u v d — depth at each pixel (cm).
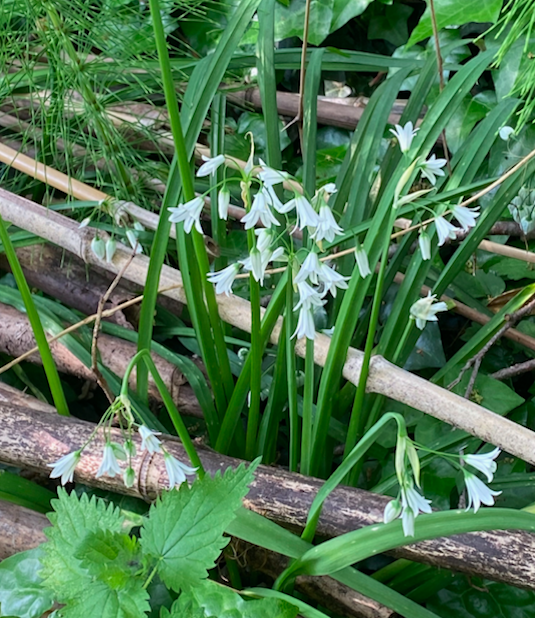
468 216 24
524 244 48
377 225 29
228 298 36
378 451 38
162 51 23
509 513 25
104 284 44
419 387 31
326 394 32
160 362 40
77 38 43
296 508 31
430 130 33
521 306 38
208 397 37
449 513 25
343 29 60
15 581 28
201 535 25
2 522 32
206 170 22
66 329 37
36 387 45
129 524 29
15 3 41
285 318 30
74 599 24
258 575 37
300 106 43
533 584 27
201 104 32
